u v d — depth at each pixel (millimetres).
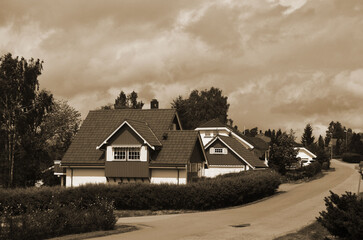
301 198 35844
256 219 24188
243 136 70500
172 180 39125
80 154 42281
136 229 20984
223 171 51938
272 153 60531
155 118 44656
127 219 26094
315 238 17406
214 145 52594
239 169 51344
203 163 45469
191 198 30859
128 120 39406
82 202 30906
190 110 107750
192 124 106688
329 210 15562
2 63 55781
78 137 44219
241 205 33438
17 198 30375
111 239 17547
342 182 51344
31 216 18344
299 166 72688
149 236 18406
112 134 39625
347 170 75500
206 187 30828
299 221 22969
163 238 17797
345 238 15586
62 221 18938
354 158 105500
